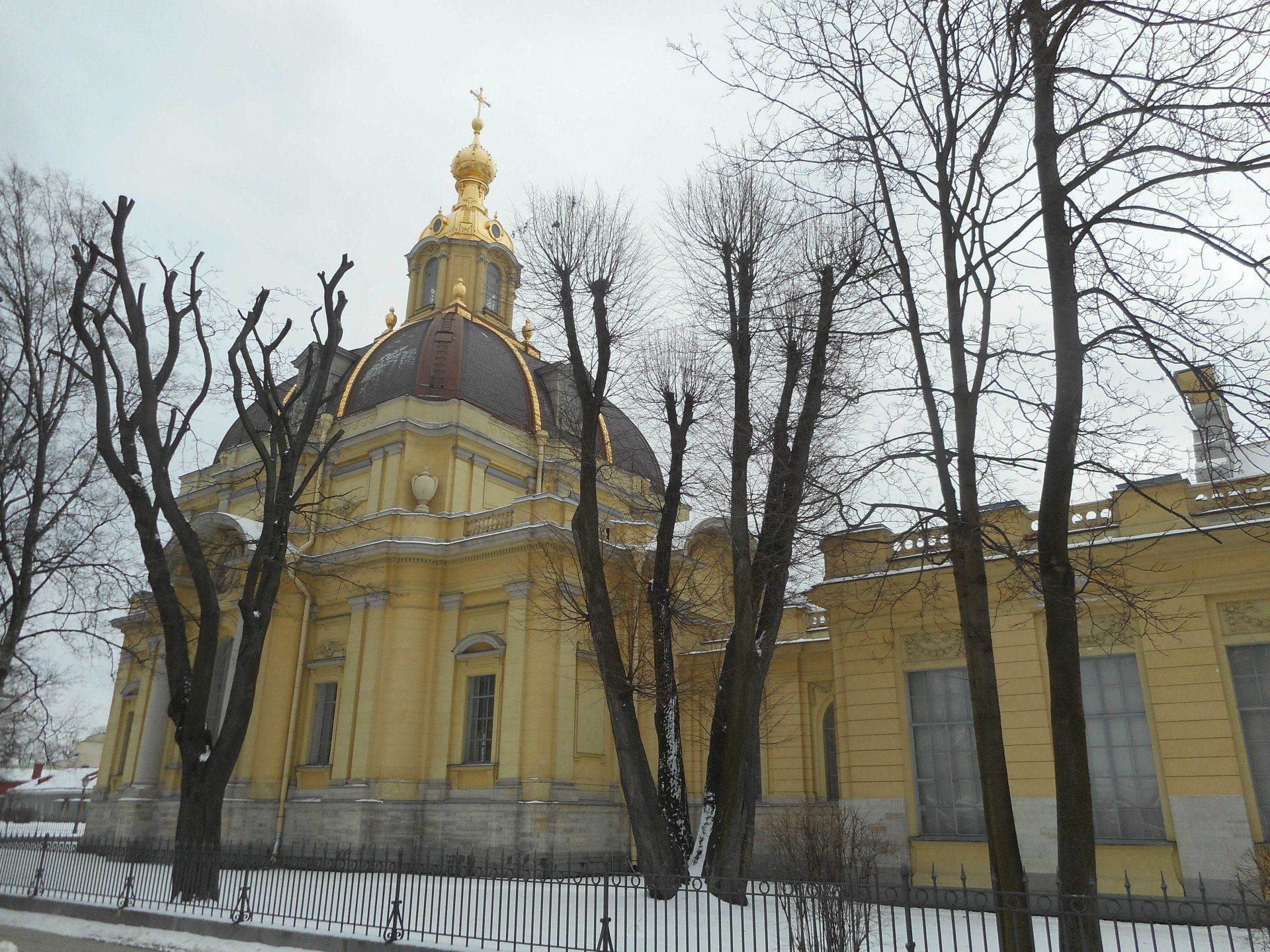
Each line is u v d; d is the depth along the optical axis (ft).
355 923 38.93
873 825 59.00
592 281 59.06
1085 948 26.61
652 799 50.72
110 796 108.06
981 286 36.24
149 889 48.78
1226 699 50.93
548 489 104.37
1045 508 31.45
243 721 56.95
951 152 36.88
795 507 50.70
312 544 94.79
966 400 34.86
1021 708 56.13
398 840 78.43
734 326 55.36
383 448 96.58
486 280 132.67
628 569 79.30
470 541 85.71
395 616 85.76
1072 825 28.60
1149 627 53.21
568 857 74.08
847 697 62.49
